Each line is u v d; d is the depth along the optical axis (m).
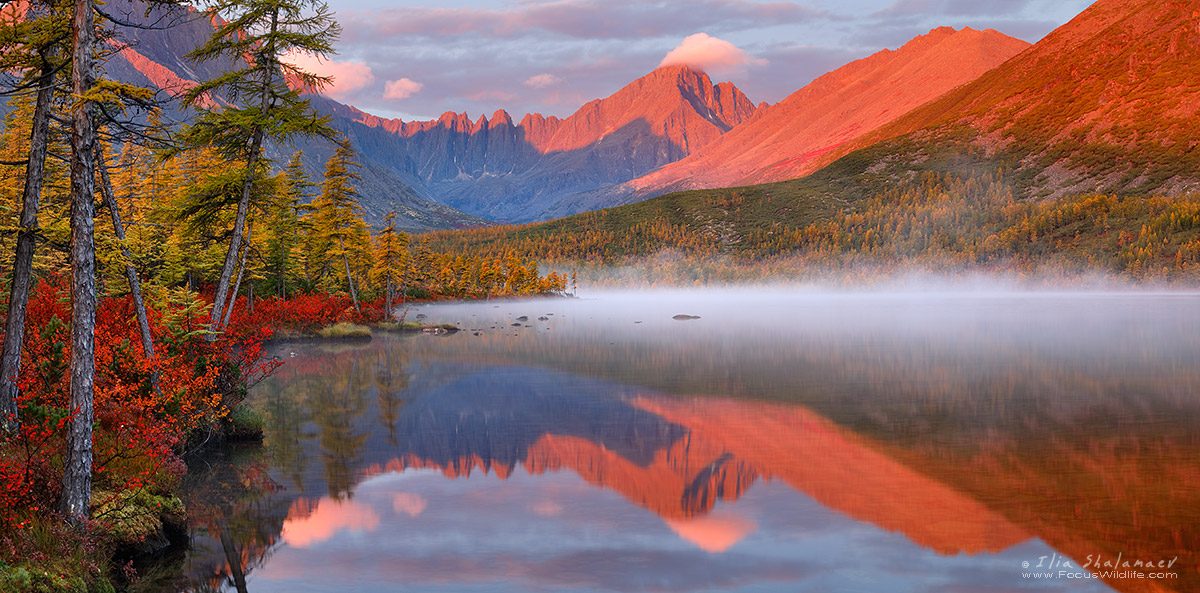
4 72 14.07
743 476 17.88
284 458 19.59
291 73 26.25
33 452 12.28
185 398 19.31
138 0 14.56
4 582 8.99
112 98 10.78
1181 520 14.27
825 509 15.20
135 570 11.44
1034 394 31.16
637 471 18.47
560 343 58.72
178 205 28.12
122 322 22.91
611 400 30.00
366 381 35.44
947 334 66.19
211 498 15.88
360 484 17.22
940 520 14.36
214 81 24.56
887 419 25.48
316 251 70.50
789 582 11.48
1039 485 16.83
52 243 13.95
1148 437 22.19
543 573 11.79
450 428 23.91
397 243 77.56
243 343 25.56
